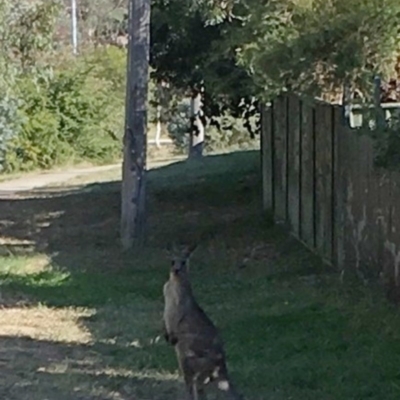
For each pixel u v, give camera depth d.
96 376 10.44
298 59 14.05
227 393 8.77
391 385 9.78
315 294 14.13
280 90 15.23
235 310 13.66
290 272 16.09
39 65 23.69
